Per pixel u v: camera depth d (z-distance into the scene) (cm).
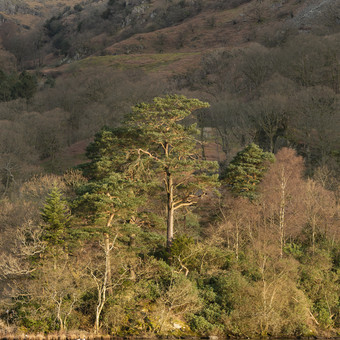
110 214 3988
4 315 3728
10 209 5203
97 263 4041
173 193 5078
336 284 4406
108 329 3612
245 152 5725
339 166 7175
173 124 4731
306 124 7812
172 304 3722
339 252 4903
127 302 3834
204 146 8669
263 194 5459
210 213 5750
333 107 7844
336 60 10019
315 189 5619
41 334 3431
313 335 3862
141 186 4181
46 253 3816
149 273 4172
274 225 5122
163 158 4741
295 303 3988
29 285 3725
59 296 3712
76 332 3478
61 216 3844
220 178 5794
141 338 3488
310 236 5297
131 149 4647
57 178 6309
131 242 4284
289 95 8650
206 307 3978
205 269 4397
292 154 6800
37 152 9206
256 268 4459
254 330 3762
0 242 4528
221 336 3678
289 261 4466
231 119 8625
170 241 4647
